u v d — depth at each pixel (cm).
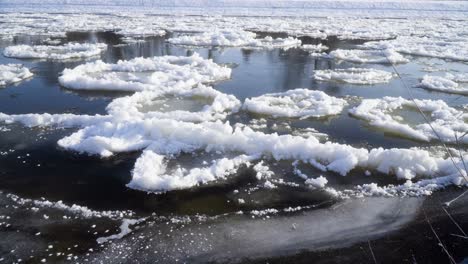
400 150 659
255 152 703
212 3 3556
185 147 711
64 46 1664
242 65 1448
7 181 609
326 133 826
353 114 934
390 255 456
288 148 698
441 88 1171
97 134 755
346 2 3728
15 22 2348
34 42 1783
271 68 1409
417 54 1728
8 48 1578
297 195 582
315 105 983
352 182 620
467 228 505
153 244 472
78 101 995
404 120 912
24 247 465
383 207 553
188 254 455
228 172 639
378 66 1497
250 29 2352
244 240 479
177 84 1105
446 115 916
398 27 2566
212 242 475
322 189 597
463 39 2088
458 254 459
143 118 857
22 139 752
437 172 638
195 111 930
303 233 494
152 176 599
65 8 3164
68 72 1211
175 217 526
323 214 536
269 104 988
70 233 491
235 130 746
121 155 696
